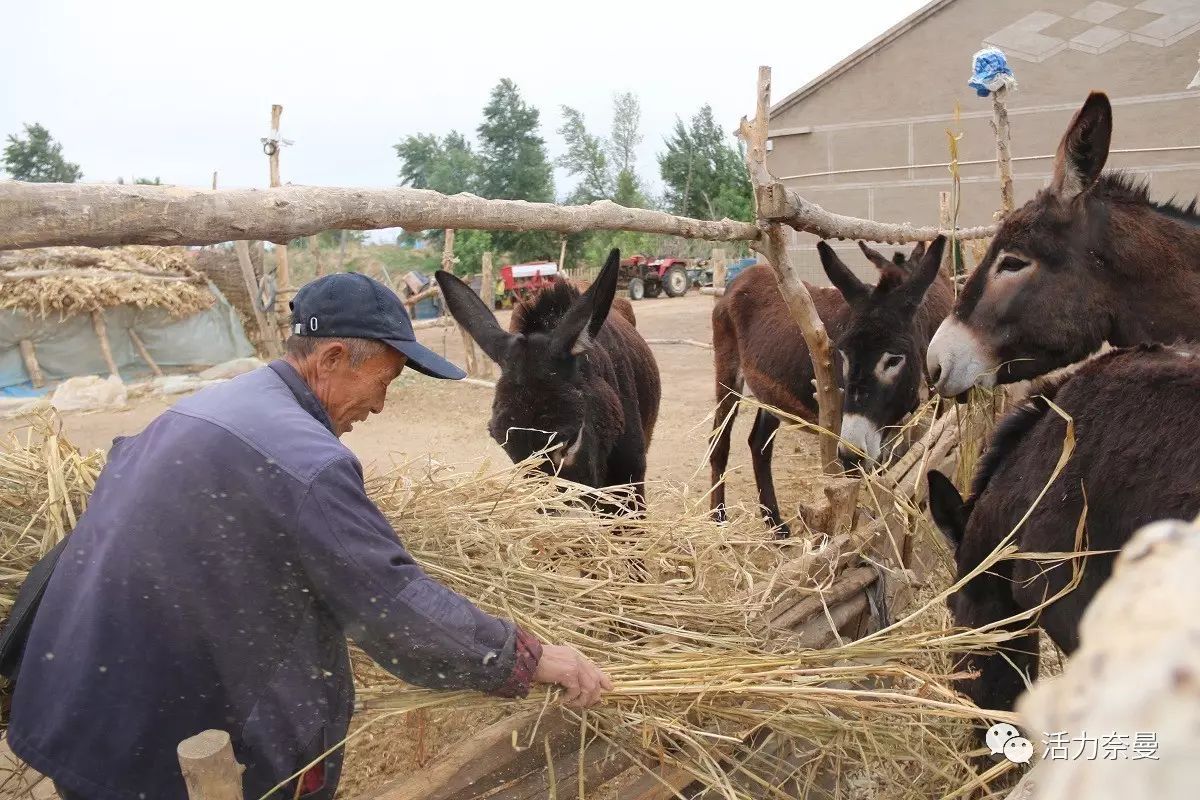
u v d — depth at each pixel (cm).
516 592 241
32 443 246
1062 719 31
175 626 176
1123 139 1559
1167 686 27
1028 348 362
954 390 378
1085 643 33
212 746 151
